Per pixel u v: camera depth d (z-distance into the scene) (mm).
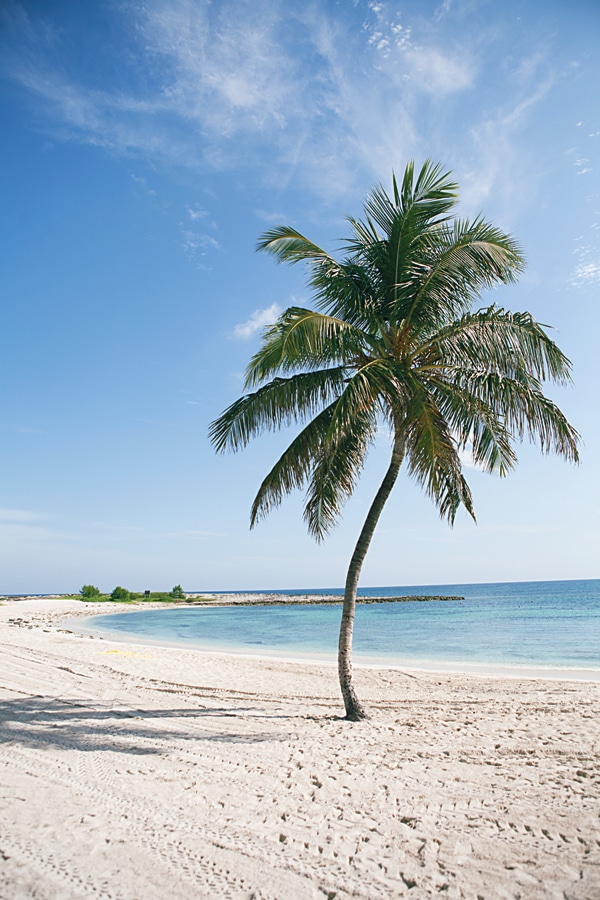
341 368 9398
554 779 5527
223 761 6332
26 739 7129
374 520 9172
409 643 24969
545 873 3664
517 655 19906
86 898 3373
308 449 9289
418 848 4078
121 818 4617
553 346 8055
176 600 85875
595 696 10219
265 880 3621
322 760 6371
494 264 8461
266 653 21016
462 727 8062
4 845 4070
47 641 21312
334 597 100375
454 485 9117
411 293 8930
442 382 9008
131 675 13258
